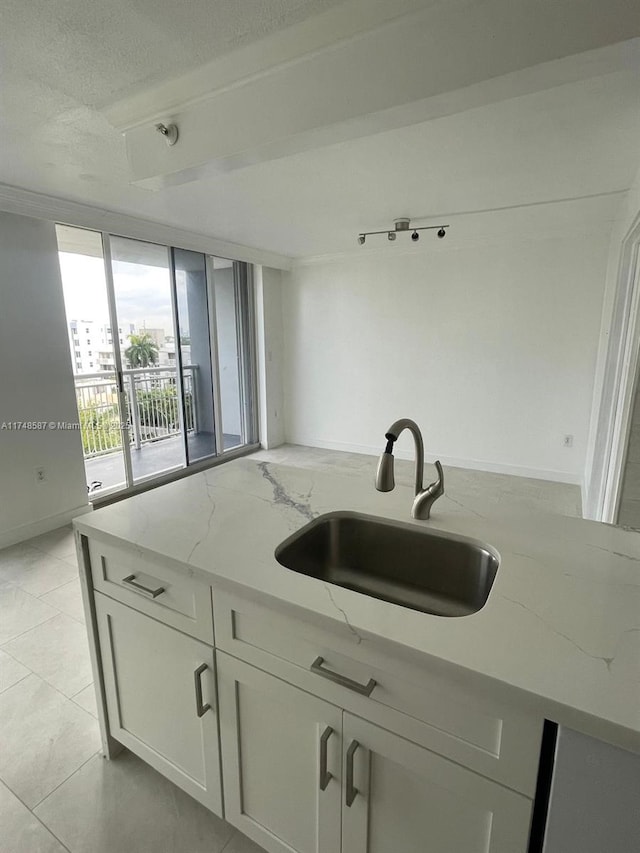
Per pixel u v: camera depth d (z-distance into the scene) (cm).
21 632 229
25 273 315
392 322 501
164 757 138
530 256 420
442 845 89
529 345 434
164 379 504
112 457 499
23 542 325
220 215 354
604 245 390
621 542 122
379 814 96
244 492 165
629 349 266
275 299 558
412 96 133
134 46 147
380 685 88
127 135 193
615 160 245
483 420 468
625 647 81
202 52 151
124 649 139
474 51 124
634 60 116
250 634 106
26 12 130
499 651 80
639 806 67
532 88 128
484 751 79
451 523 135
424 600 134
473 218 368
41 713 180
